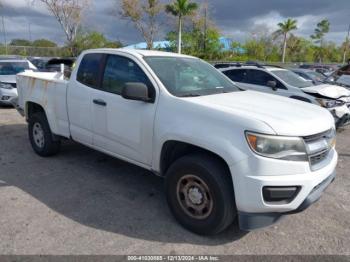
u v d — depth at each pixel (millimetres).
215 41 36312
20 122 8336
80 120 4586
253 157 2799
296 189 2859
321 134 3123
